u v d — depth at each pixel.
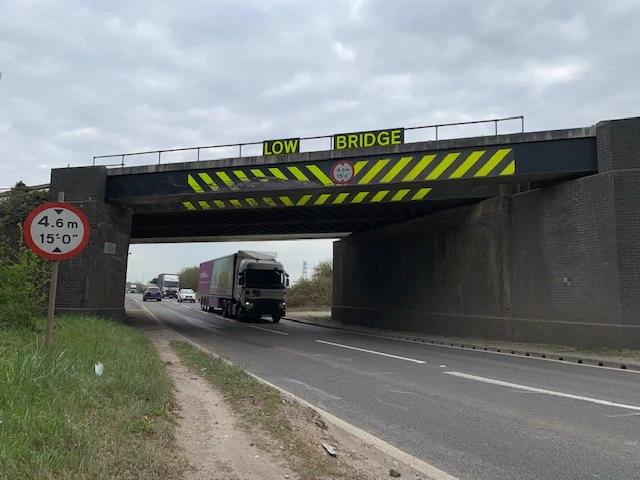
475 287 19.05
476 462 5.49
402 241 24.20
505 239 17.70
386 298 25.34
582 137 15.30
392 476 4.98
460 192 18.66
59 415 4.96
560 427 6.84
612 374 11.23
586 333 14.71
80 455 4.17
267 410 7.02
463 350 16.06
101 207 20.09
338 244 31.39
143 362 9.85
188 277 104.56
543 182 16.61
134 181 20.02
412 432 6.66
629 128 14.46
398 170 16.91
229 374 9.74
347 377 10.89
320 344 17.80
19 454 3.91
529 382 10.22
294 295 57.12
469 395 8.97
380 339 20.00
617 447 5.95
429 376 10.98
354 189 18.06
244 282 30.83
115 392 6.59
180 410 6.96
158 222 27.72
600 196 14.73
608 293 14.27
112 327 16.23
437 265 21.41
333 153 17.58
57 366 6.66
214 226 28.86
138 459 4.43
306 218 25.38
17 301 12.29
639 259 13.95
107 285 20.50
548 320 15.95
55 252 8.23
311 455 5.36
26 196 20.56
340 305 30.72
